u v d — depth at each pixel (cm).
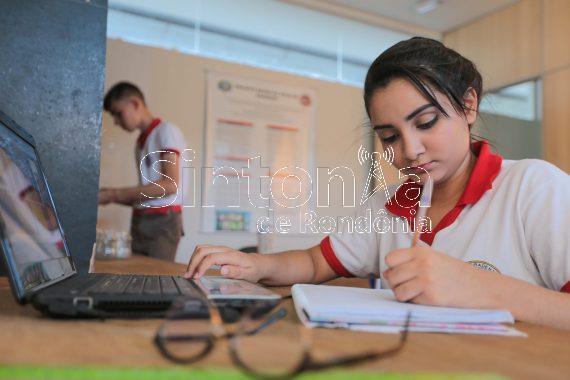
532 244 87
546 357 42
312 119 362
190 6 332
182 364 34
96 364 33
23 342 40
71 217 109
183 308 44
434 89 84
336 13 348
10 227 52
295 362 36
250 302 54
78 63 109
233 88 340
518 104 323
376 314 53
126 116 297
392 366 36
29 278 54
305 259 113
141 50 316
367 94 92
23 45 105
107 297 51
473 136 106
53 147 108
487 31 350
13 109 105
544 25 309
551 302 60
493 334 52
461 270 62
